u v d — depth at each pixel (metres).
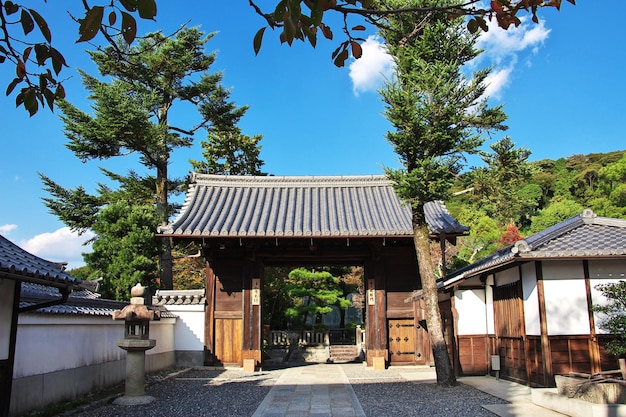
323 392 10.39
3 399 6.37
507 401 8.36
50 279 6.46
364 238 15.08
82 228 21.52
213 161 26.72
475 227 34.03
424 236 11.24
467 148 10.04
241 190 17.62
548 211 40.44
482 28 2.93
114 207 18.53
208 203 16.55
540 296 9.13
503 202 11.27
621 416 6.36
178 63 20.02
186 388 11.14
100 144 19.86
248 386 11.46
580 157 55.03
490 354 11.77
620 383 6.94
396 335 15.31
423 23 3.82
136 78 20.36
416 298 14.20
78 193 21.20
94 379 9.94
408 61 10.20
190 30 19.98
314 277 22.89
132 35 2.34
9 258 6.07
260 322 15.21
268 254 15.59
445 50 10.39
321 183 18.00
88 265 18.09
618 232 9.60
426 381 11.59
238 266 15.78
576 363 8.88
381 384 11.41
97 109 18.45
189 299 15.67
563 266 9.24
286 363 18.94
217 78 21.44
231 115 22.73
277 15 2.24
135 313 9.45
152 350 13.50
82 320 9.37
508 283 10.73
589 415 6.55
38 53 2.67
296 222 15.29
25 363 7.61
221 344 15.38
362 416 7.74
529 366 9.63
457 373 11.80
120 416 7.89
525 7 2.75
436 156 10.23
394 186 10.40
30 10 2.48
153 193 22.91
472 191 10.82
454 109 9.76
